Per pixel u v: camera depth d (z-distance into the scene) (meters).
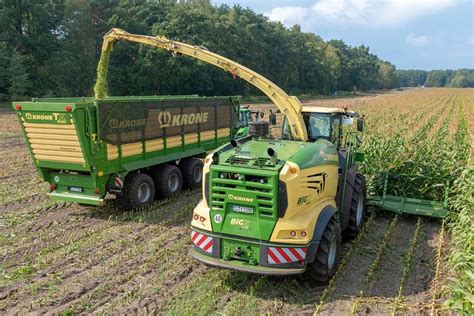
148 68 52.00
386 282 7.26
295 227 6.33
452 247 8.14
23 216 10.31
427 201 10.09
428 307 6.43
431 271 7.67
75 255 8.17
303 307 6.44
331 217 7.04
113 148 10.06
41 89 47.09
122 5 57.53
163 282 7.14
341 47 151.00
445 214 9.68
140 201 10.85
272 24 87.88
